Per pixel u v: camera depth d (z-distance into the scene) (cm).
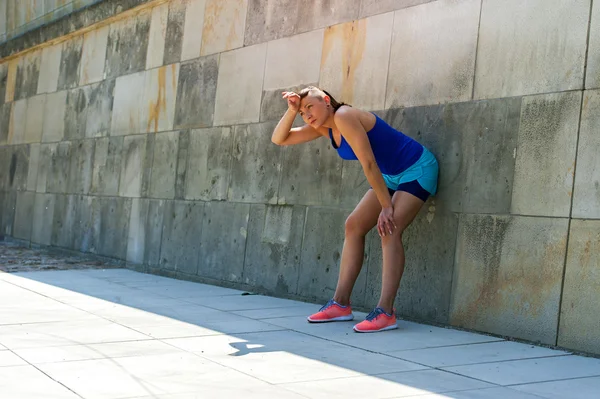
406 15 568
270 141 697
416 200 500
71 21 1055
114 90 961
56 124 1098
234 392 308
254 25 732
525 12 480
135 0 909
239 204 729
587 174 436
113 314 520
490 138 495
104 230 952
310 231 641
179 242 810
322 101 491
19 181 1191
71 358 367
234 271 726
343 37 627
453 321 508
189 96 820
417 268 537
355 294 586
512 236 474
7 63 1278
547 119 461
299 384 325
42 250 1089
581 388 332
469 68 514
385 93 580
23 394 296
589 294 429
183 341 424
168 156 844
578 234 437
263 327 485
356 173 602
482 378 347
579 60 446
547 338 448
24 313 510
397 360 386
